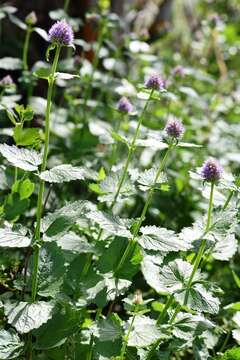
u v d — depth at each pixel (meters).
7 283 1.09
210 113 1.97
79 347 0.97
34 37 1.88
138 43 1.66
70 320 0.94
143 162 1.55
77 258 1.03
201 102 1.98
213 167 0.90
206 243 0.99
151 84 1.01
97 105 1.64
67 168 0.89
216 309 0.89
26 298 1.05
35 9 1.87
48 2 1.89
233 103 2.10
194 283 0.92
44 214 1.26
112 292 0.96
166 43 2.93
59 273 0.94
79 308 0.96
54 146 1.41
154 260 0.98
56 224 0.90
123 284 0.97
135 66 2.09
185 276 0.93
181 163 1.64
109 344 0.93
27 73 1.42
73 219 0.90
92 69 1.62
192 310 0.96
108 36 1.88
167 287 0.92
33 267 0.94
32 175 1.30
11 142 1.37
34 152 0.91
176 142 0.94
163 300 1.12
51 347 0.93
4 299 1.03
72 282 1.01
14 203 1.06
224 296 1.20
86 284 0.97
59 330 0.94
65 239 0.99
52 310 0.90
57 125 1.52
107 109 1.64
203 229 0.92
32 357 0.96
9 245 0.87
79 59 1.61
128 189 1.06
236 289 1.23
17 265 1.10
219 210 1.03
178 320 0.94
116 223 0.92
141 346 0.89
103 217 0.92
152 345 0.95
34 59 1.83
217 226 0.91
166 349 0.98
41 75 0.89
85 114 1.58
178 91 1.72
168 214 1.42
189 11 3.10
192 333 0.92
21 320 0.87
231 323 1.11
